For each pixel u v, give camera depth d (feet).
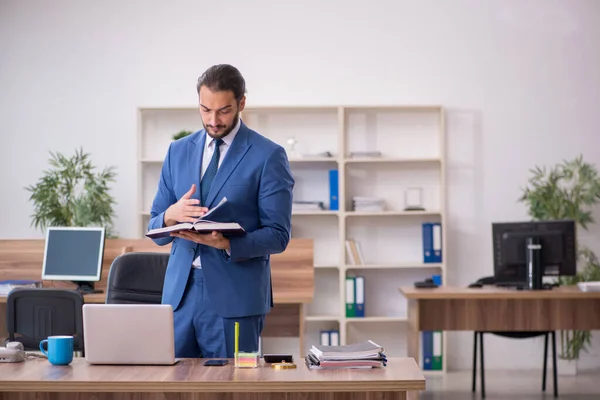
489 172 26.08
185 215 10.86
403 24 26.16
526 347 26.09
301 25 26.17
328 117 26.17
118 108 26.17
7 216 26.17
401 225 26.23
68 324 16.66
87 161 26.12
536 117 26.05
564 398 21.50
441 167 25.63
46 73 26.21
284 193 11.41
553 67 26.05
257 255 11.06
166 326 10.22
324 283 26.21
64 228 20.92
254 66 26.17
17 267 21.13
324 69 26.18
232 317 11.07
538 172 25.98
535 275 20.02
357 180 26.21
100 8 26.22
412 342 20.59
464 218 26.09
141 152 25.79
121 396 9.69
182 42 26.22
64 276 20.66
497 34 26.11
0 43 26.23
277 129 26.22
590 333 26.05
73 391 9.46
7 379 9.52
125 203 26.17
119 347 10.27
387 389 9.43
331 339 25.29
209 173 11.44
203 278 11.18
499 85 26.09
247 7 26.18
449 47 26.16
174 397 9.68
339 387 9.39
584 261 25.77
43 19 26.22
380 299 26.25
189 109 25.70
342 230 25.25
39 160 26.17
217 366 10.27
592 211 25.94
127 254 14.71
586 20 26.04
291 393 9.68
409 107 25.45
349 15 26.17
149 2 26.21
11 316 16.81
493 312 20.15
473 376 22.53
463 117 26.09
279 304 20.07
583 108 26.02
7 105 26.22
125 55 26.22
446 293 19.74
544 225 20.25
